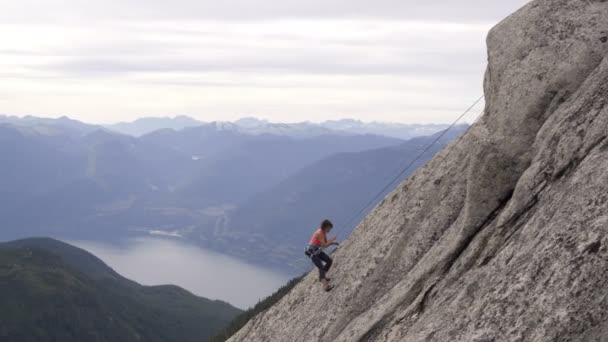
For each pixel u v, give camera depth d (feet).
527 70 47.73
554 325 28.76
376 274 62.69
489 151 46.88
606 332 27.02
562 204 33.71
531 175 40.29
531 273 31.71
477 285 36.24
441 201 60.54
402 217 66.18
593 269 28.73
